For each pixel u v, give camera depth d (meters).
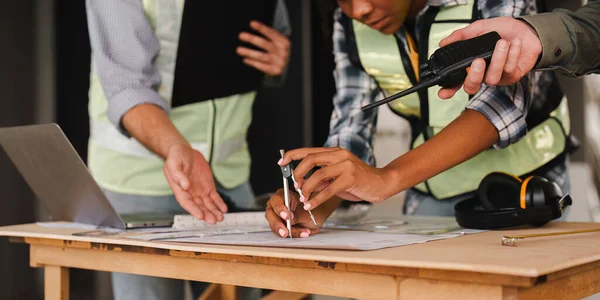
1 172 3.41
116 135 1.77
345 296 0.90
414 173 1.17
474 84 1.08
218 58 1.81
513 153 1.51
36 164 1.34
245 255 0.97
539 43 1.10
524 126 1.25
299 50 3.64
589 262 0.88
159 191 1.79
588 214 3.10
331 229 1.26
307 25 3.63
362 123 1.63
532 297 0.80
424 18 1.50
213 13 1.76
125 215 1.52
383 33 1.46
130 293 1.69
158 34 1.71
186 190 1.35
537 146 1.51
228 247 0.98
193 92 1.79
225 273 1.01
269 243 1.00
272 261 0.95
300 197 1.12
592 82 3.18
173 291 1.74
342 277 0.90
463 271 0.80
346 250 0.93
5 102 3.45
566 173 1.53
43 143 1.25
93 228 1.32
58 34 3.61
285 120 3.54
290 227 1.10
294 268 0.94
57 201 1.40
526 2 1.37
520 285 0.76
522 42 1.11
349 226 1.30
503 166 1.53
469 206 1.29
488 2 1.41
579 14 1.17
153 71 1.67
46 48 3.58
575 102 3.20
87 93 3.64
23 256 3.48
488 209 1.24
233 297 1.63
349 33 1.62
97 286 3.56
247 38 1.87
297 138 3.56
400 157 1.20
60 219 1.47
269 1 1.95
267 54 1.90
